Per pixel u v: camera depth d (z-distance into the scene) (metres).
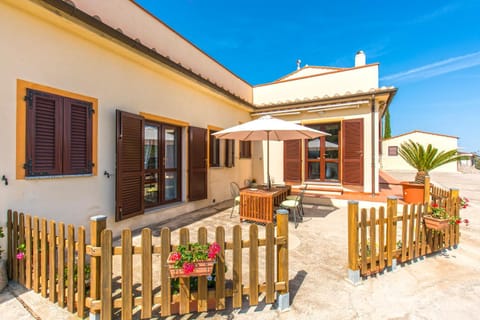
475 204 7.08
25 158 3.00
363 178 7.21
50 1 2.89
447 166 20.62
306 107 8.01
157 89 5.20
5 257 2.73
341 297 2.44
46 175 3.21
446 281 2.76
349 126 7.39
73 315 2.08
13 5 2.89
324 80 8.48
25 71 3.01
